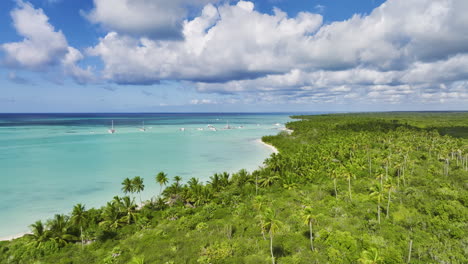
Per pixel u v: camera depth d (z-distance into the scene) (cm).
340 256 4034
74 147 17100
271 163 9588
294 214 5819
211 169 11844
